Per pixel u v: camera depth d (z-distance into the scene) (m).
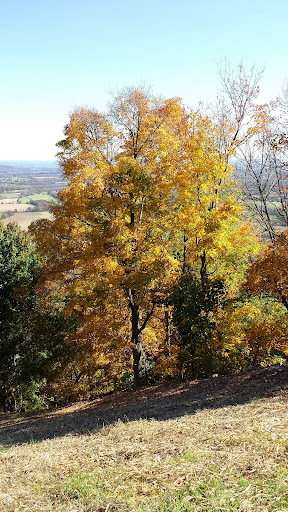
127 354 20.00
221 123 19.52
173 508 4.11
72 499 4.90
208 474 4.73
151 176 15.94
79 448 7.25
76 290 15.80
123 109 16.53
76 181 15.02
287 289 16.22
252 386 11.73
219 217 16.92
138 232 15.32
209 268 20.33
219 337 17.12
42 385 27.89
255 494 4.14
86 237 15.37
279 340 17.53
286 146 19.58
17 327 24.80
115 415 12.10
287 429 5.89
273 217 23.66
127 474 5.22
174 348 18.58
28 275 25.44
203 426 7.16
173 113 16.42
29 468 6.48
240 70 20.23
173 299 16.20
